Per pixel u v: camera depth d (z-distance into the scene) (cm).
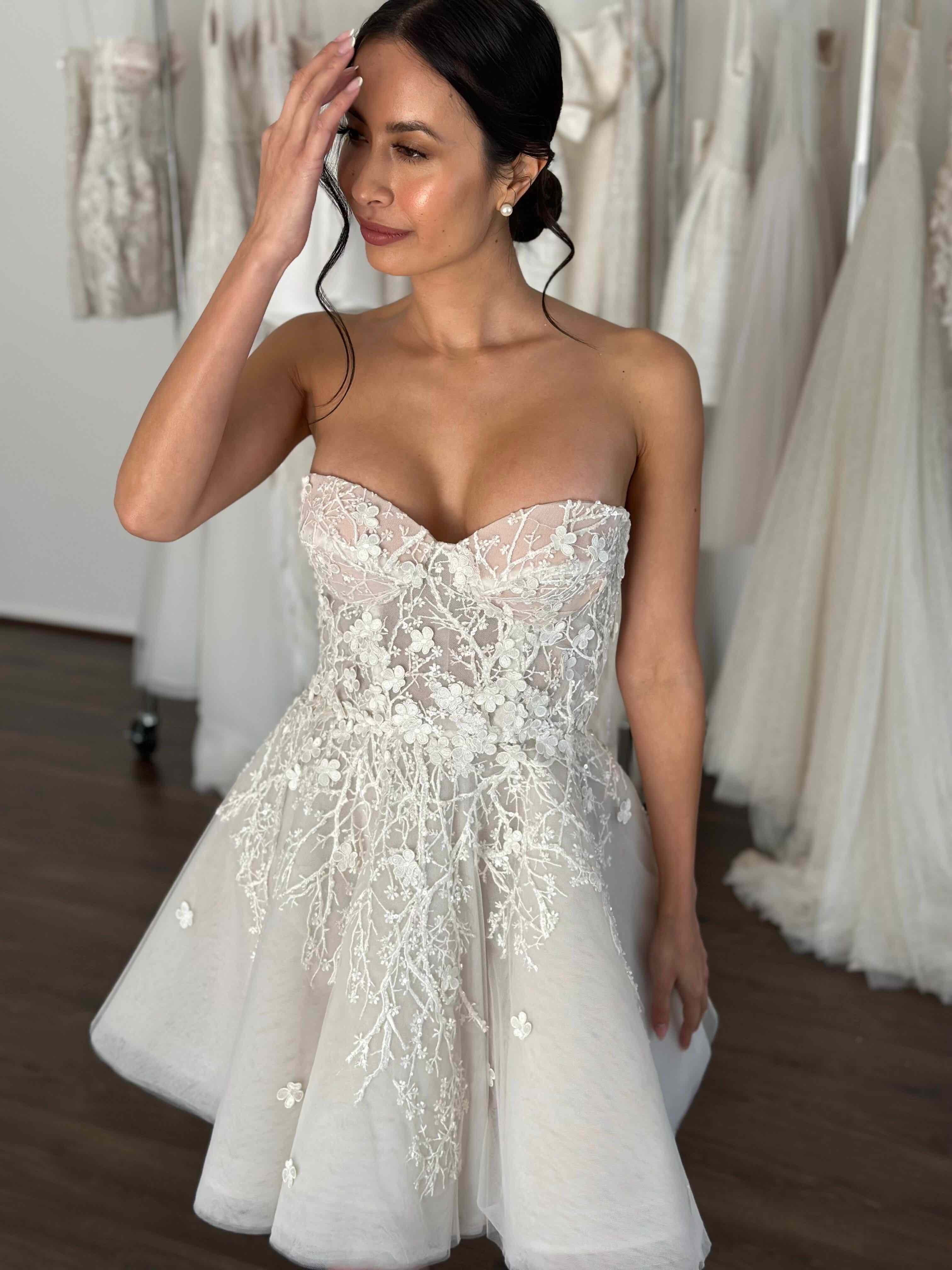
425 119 108
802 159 269
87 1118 206
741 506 290
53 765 338
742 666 291
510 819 120
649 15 277
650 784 136
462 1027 122
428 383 125
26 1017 231
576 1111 114
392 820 118
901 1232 183
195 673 331
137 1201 189
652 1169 115
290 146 107
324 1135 114
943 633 239
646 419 125
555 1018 115
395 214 112
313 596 302
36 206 410
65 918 264
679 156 289
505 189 118
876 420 250
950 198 231
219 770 318
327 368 131
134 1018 140
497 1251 174
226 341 110
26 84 398
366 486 122
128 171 296
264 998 122
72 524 440
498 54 108
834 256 285
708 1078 216
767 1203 188
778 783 282
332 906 123
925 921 242
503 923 120
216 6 275
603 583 122
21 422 436
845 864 250
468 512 121
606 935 119
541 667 122
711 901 274
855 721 247
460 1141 122
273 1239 116
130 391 416
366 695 122
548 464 119
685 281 285
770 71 278
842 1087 214
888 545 241
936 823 240
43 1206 187
